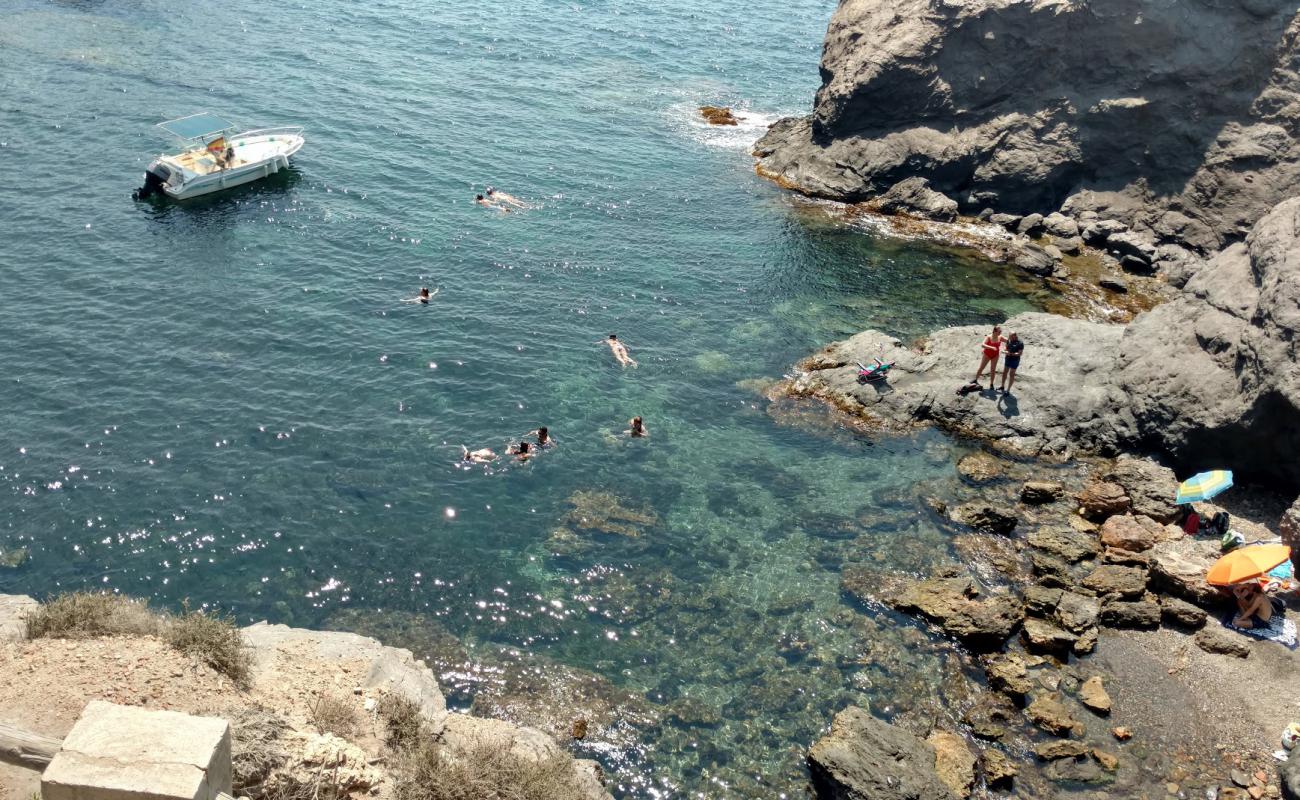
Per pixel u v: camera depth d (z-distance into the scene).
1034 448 36.03
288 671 20.56
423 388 37.06
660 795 22.52
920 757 22.92
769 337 42.75
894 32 56.62
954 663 26.66
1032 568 30.19
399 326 40.72
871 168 57.00
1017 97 54.88
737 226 52.88
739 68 77.38
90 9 74.31
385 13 79.38
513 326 41.62
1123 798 22.83
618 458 34.50
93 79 62.03
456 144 58.34
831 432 36.66
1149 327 38.06
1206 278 37.25
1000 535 31.70
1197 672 26.42
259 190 50.94
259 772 15.55
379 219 49.16
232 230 46.91
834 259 49.97
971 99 55.56
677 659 26.52
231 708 17.06
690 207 54.44
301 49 70.19
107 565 28.06
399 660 23.00
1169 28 50.06
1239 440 33.09
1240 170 49.53
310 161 54.41
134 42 68.62
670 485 33.38
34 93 59.16
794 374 40.19
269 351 38.31
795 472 34.41
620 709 24.78
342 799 16.44
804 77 76.69
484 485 32.53
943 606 28.02
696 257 49.09
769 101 71.44
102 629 19.14
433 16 80.00
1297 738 23.80
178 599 27.20
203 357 37.56
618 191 55.22
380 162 55.12
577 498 32.41
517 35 78.31
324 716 18.69
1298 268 32.69
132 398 34.94
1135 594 28.77
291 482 31.80
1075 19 51.88
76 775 12.33
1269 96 49.12
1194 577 28.56
